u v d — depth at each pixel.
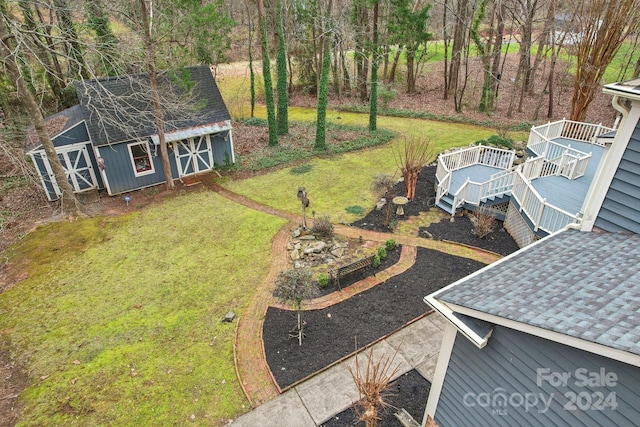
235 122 26.33
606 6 16.38
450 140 21.62
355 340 8.48
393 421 7.04
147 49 13.73
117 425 7.17
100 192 16.70
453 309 5.30
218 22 20.19
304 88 33.00
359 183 16.89
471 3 26.80
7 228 14.00
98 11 17.77
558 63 32.16
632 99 5.60
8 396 7.79
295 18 28.31
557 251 6.18
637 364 3.47
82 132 15.77
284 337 8.98
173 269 11.57
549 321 4.23
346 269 10.34
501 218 13.55
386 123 25.50
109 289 10.80
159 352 8.71
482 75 32.97
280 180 17.50
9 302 10.41
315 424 7.05
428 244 12.40
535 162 13.44
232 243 12.81
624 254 5.48
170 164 17.45
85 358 8.59
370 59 26.73
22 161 12.88
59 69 22.44
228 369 8.24
